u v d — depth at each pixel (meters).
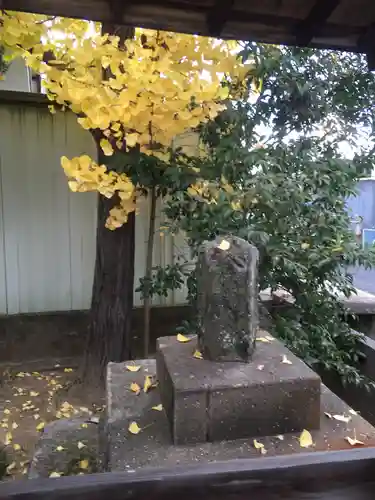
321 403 2.01
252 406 1.71
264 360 1.92
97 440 2.54
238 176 2.92
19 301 4.43
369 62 1.56
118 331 3.81
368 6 1.33
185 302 4.70
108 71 2.96
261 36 1.45
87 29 2.79
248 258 1.88
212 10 1.34
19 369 4.26
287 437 1.71
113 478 0.86
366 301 4.07
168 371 1.83
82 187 2.89
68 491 0.84
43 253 4.43
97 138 3.32
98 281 3.82
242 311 1.88
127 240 3.77
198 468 0.89
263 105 3.06
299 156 2.99
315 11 1.34
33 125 4.26
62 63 2.73
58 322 4.47
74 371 4.22
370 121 3.21
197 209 2.94
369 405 3.36
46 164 4.34
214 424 1.70
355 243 3.06
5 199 4.29
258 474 0.88
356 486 0.89
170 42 2.67
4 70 3.89
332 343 3.11
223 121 3.09
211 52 2.71
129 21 1.34
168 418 1.83
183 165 3.04
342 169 2.98
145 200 4.43
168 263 4.56
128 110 2.66
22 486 0.84
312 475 0.89
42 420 3.30
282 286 3.19
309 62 3.04
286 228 2.87
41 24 2.55
